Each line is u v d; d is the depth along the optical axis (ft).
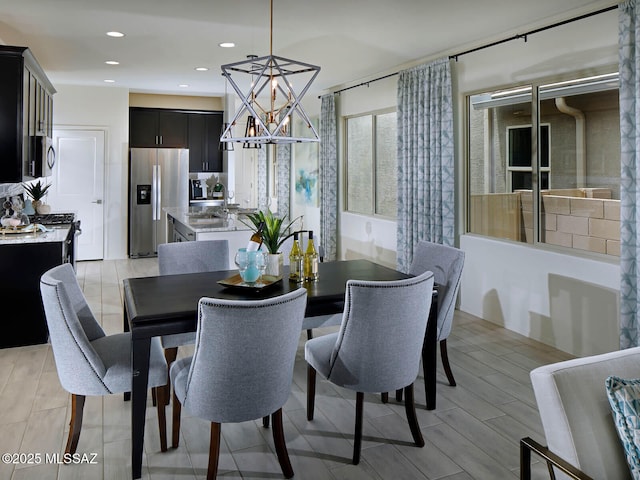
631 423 4.47
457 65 15.65
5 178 12.93
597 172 11.73
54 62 18.25
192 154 28.12
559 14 12.14
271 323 6.36
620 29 10.30
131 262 24.36
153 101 27.30
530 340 13.37
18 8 12.09
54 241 12.81
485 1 11.21
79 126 24.04
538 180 13.32
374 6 11.69
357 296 7.18
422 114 16.69
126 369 7.45
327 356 8.14
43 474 7.27
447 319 10.12
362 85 21.03
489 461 7.68
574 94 12.16
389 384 7.62
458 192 15.98
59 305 6.92
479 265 15.29
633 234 10.32
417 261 11.04
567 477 4.58
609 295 11.34
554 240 13.01
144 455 7.80
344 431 8.60
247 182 32.83
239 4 11.66
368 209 21.86
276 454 7.66
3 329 12.55
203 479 7.18
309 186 27.32
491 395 10.03
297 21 12.95
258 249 8.90
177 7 11.95
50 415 9.09
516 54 13.50
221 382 6.42
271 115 9.60
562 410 4.61
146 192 25.26
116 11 12.28
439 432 8.55
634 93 10.18
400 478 7.24
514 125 14.06
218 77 21.02
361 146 22.18
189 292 8.44
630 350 5.34
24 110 13.28
